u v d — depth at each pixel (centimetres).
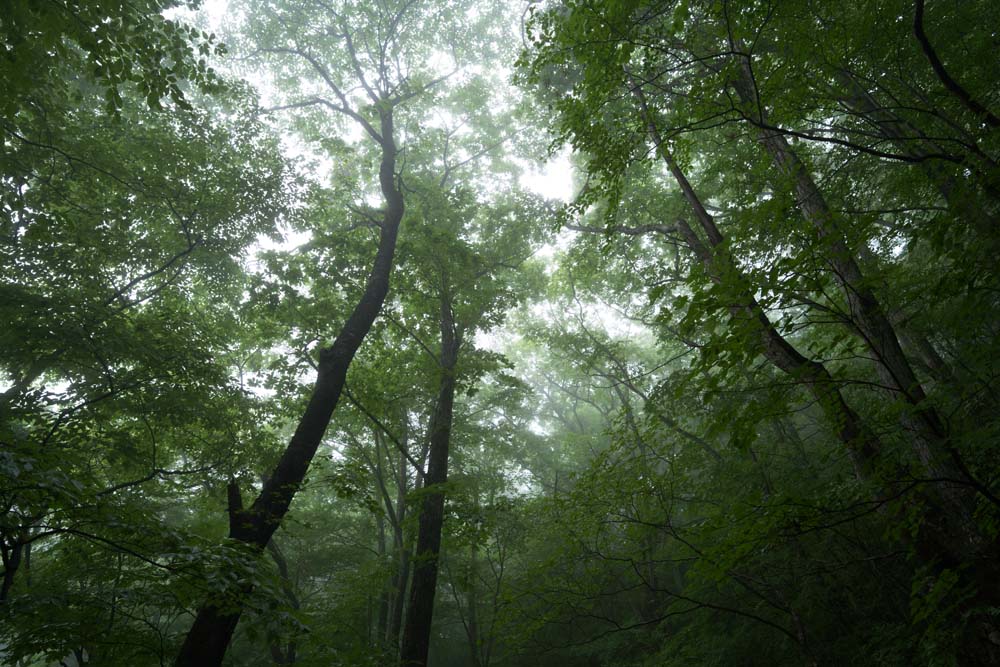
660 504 649
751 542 414
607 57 470
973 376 376
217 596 431
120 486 732
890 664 770
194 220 1087
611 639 1441
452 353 1150
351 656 717
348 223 1429
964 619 379
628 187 1262
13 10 527
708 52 557
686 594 656
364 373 1158
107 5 562
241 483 1034
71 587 600
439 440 1045
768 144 652
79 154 880
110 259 1038
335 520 1733
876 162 671
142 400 891
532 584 686
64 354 820
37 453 386
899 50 521
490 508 940
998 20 539
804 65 471
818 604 855
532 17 513
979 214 359
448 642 2006
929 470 437
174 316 1016
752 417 380
